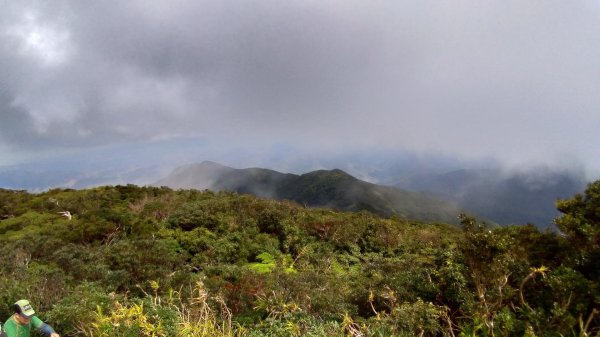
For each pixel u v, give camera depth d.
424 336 5.38
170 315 5.50
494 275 5.27
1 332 5.27
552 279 4.95
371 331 5.10
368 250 14.37
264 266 12.05
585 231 5.25
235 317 6.43
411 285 6.65
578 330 4.52
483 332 4.77
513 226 6.62
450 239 13.87
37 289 7.05
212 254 12.81
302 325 5.45
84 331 5.28
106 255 9.86
